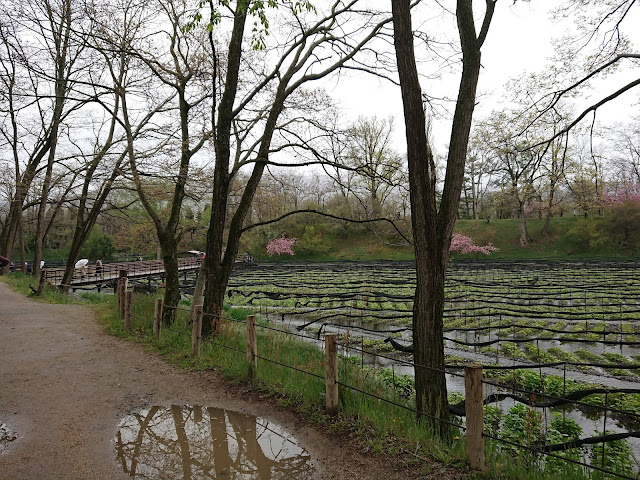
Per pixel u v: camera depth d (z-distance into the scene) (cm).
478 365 405
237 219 1009
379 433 488
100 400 625
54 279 2517
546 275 3111
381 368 1019
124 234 4056
